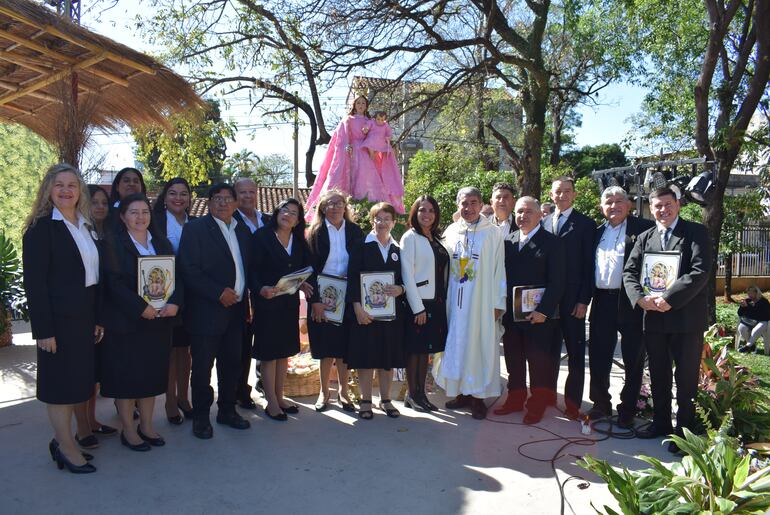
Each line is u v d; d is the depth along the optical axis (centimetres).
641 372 509
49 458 423
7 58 513
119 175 519
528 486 389
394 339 523
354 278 517
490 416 541
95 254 406
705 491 305
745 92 1384
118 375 425
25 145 1495
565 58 1623
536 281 530
